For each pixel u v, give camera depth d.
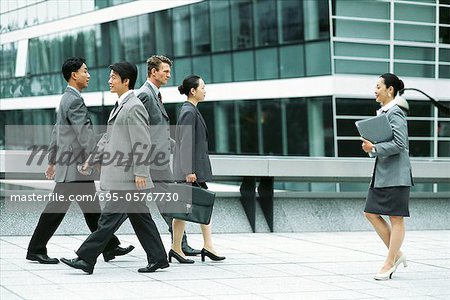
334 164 11.59
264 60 28.30
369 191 7.42
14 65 38.84
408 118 26.14
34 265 7.50
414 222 12.41
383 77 7.37
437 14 26.83
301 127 27.39
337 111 26.38
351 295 6.42
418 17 26.62
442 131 26.78
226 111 29.69
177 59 30.97
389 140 7.18
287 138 27.88
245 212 11.19
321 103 26.70
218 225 10.94
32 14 37.56
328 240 10.27
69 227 10.01
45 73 37.06
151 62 7.84
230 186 13.51
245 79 28.94
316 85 26.75
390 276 7.27
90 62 34.56
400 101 13.06
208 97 30.19
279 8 27.62
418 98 26.33
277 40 27.80
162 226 10.49
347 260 8.40
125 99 7.02
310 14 26.70
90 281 6.72
